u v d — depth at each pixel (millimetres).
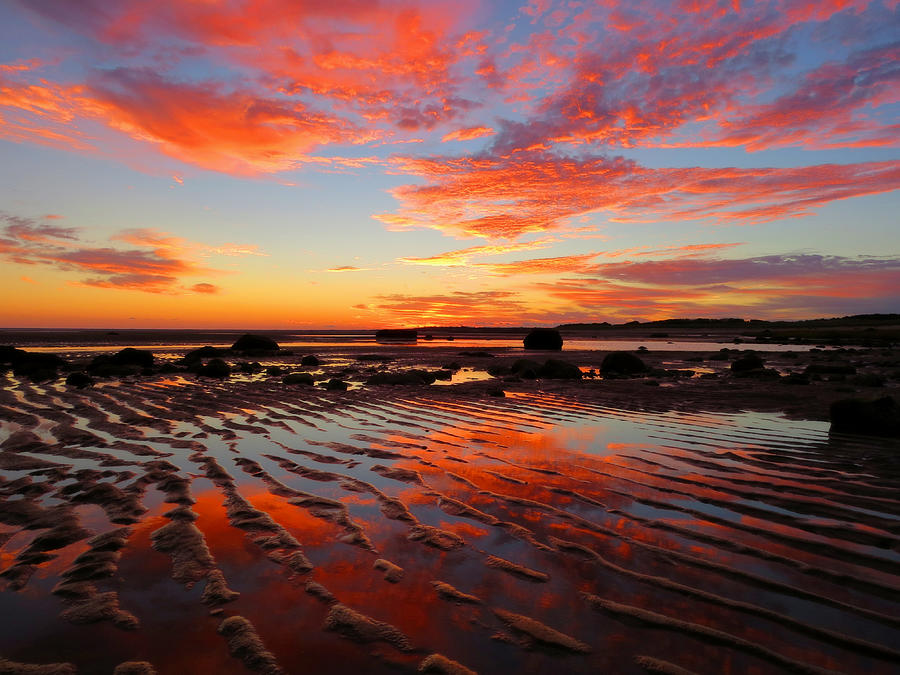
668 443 7523
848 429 8430
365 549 3914
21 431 8188
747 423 9148
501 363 25578
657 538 4172
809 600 3229
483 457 6680
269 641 2746
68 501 4934
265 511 4695
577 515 4664
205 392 13078
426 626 2895
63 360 23734
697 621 2977
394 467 6184
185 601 3145
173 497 5059
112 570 3541
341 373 19375
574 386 15242
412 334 66000
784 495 5223
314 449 7070
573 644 2740
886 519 4582
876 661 2627
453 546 3984
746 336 67250
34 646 2703
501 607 3105
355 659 2605
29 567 3588
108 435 7918
